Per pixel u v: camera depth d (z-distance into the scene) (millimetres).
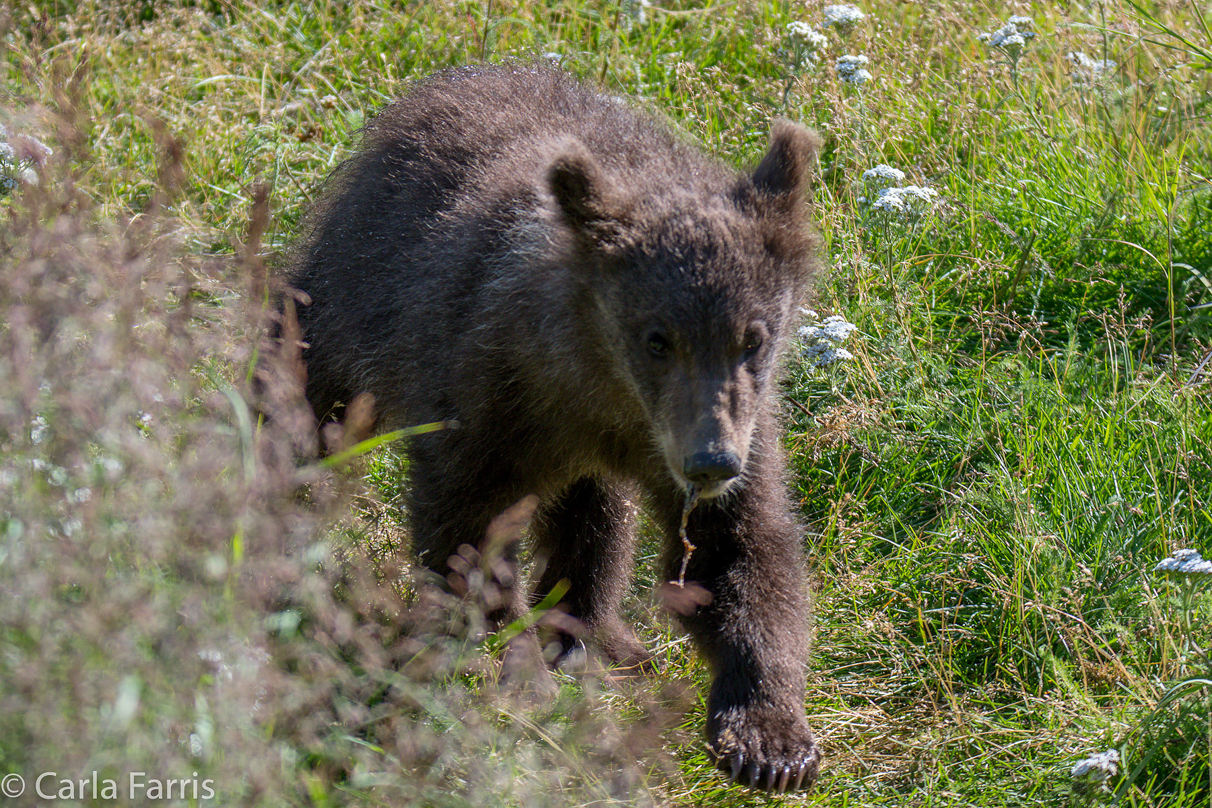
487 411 9438
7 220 8125
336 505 7660
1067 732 8570
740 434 8305
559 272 9094
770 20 17000
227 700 5996
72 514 6277
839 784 8562
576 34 16938
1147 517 10312
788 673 8555
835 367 11617
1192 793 7770
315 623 7539
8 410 6273
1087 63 15555
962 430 11555
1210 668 8281
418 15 17234
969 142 15133
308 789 6668
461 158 10547
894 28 17422
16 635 5930
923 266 13555
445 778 7242
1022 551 9922
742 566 9039
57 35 16531
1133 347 12836
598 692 9000
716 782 8445
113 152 14484
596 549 10883
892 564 10438
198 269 8555
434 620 8273
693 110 15125
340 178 11750
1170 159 14625
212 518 6434
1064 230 13922
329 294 11148
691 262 8391
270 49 16703
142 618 5895
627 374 8891
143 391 6605
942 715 8984
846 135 14109
